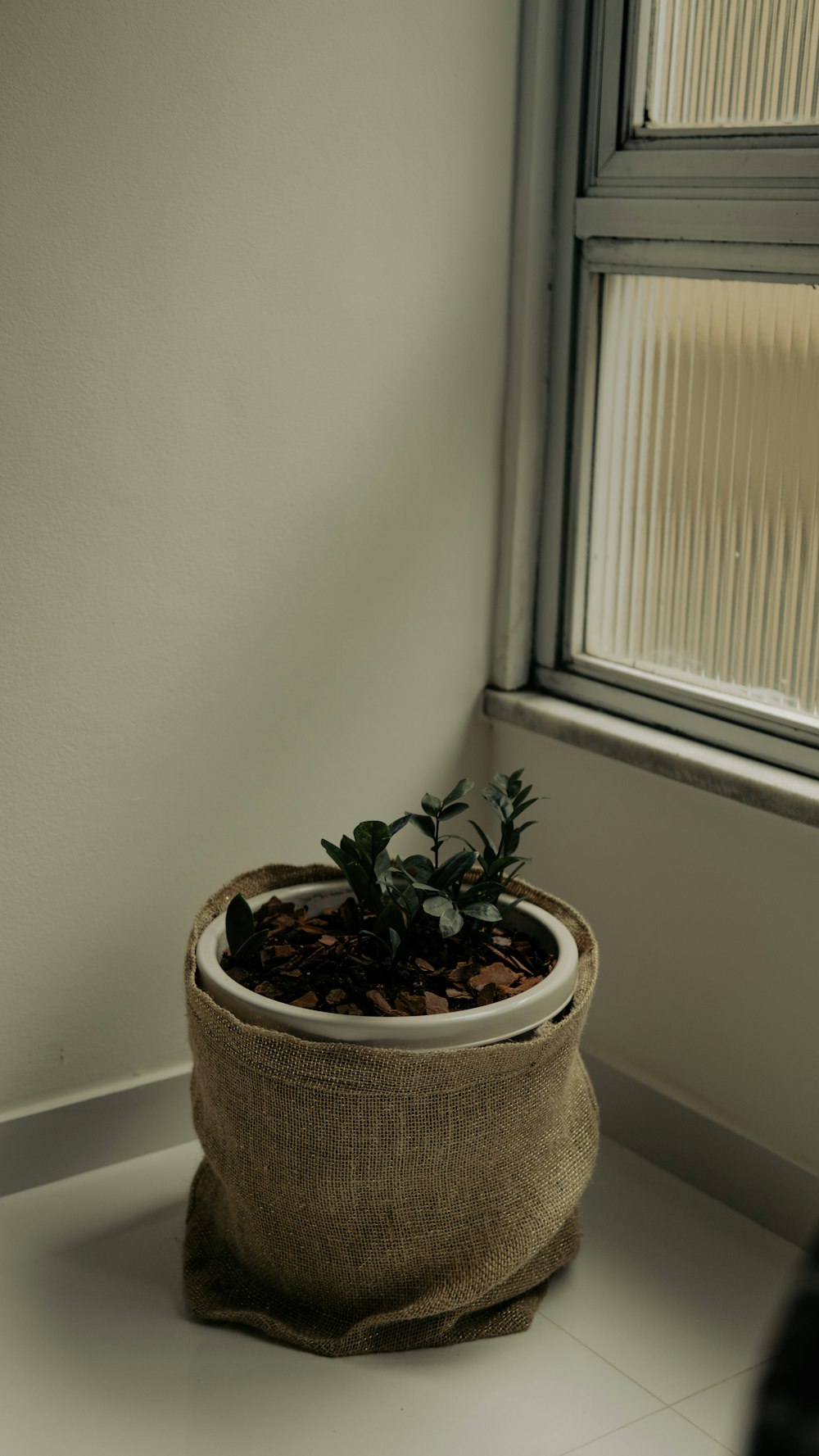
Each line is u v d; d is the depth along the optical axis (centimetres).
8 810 155
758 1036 162
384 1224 134
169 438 155
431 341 173
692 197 160
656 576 175
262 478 163
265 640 169
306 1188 133
